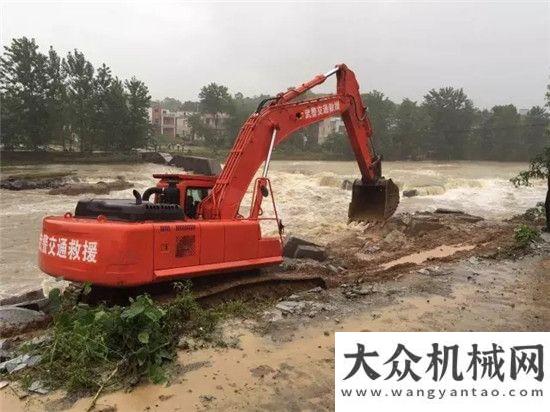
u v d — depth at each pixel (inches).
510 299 361.7
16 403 209.6
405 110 3371.1
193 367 245.0
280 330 295.1
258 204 378.6
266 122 404.2
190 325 286.0
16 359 239.1
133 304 245.6
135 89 2647.6
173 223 301.0
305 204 1098.7
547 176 630.5
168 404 212.5
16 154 2249.0
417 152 3361.2
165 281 300.5
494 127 3233.3
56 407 207.5
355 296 363.3
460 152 3324.3
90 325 247.0
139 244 277.3
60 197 1189.7
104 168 2033.7
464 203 1191.6
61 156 2332.7
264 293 365.1
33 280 526.6
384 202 566.9
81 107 2561.5
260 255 361.1
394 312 331.0
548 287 392.5
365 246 634.2
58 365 232.5
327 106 479.5
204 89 3622.0
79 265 278.7
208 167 1831.9
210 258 322.0
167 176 362.6
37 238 740.7
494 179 1632.6
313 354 264.1
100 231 274.7
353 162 2864.2
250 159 388.5
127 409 208.1
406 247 618.5
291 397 220.5
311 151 3412.9
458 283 402.0
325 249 569.3
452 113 3284.9
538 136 3129.9
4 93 2261.3
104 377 227.1
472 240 620.7
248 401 216.5
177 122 4603.8
